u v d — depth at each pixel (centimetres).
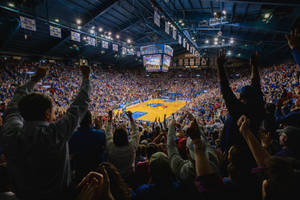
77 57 4003
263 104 202
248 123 168
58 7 2192
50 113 152
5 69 2589
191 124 159
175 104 4053
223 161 230
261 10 1811
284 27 1872
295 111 247
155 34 3538
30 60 3228
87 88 172
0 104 589
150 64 3453
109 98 3462
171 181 175
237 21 2100
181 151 330
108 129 328
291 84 1359
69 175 154
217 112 1617
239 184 161
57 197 139
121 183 176
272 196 130
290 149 179
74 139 267
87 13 2469
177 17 2625
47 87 2533
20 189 136
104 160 307
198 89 4862
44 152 129
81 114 156
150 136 740
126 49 3675
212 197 138
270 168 133
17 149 130
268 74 2927
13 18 2011
